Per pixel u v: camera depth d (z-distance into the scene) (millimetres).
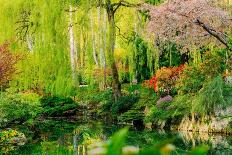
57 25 24656
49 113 29141
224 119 18438
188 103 20953
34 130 21094
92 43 26922
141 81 30844
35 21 24688
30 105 21125
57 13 24641
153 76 25250
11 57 21234
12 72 21281
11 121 20844
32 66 25172
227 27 18359
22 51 25312
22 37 25344
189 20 18469
